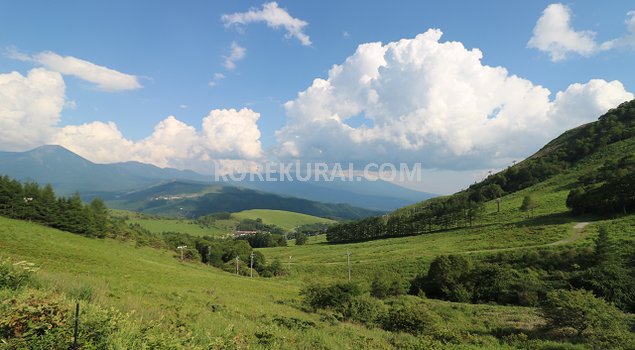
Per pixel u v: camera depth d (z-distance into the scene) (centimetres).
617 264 4669
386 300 4953
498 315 3494
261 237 19975
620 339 2136
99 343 689
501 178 18925
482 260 6838
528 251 6706
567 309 2358
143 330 837
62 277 1528
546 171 17138
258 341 1209
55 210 9950
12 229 7675
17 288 1012
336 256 12162
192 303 2302
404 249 10856
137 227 17575
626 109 19138
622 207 9000
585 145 17388
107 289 1791
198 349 794
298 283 8244
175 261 10462
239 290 5156
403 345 1783
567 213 10538
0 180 9919
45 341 642
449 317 3394
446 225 14000
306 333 1591
